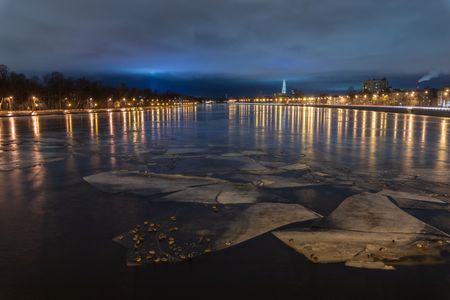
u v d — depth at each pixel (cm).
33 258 555
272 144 1956
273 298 447
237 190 946
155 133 2688
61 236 638
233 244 600
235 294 456
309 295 453
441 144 1936
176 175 1138
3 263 539
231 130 2922
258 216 737
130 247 591
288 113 6931
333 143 1988
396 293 456
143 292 462
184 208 794
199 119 4731
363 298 446
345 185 998
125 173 1173
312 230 660
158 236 634
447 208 791
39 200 860
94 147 1858
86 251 578
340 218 724
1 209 790
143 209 788
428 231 655
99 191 943
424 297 449
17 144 1992
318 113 6881
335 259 545
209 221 710
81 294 458
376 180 1058
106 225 691
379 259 545
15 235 644
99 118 5109
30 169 1252
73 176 1130
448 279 488
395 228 669
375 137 2311
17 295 456
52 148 1817
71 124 3769
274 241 611
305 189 955
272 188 967
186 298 448
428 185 997
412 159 1438
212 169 1242
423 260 542
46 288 471
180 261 542
